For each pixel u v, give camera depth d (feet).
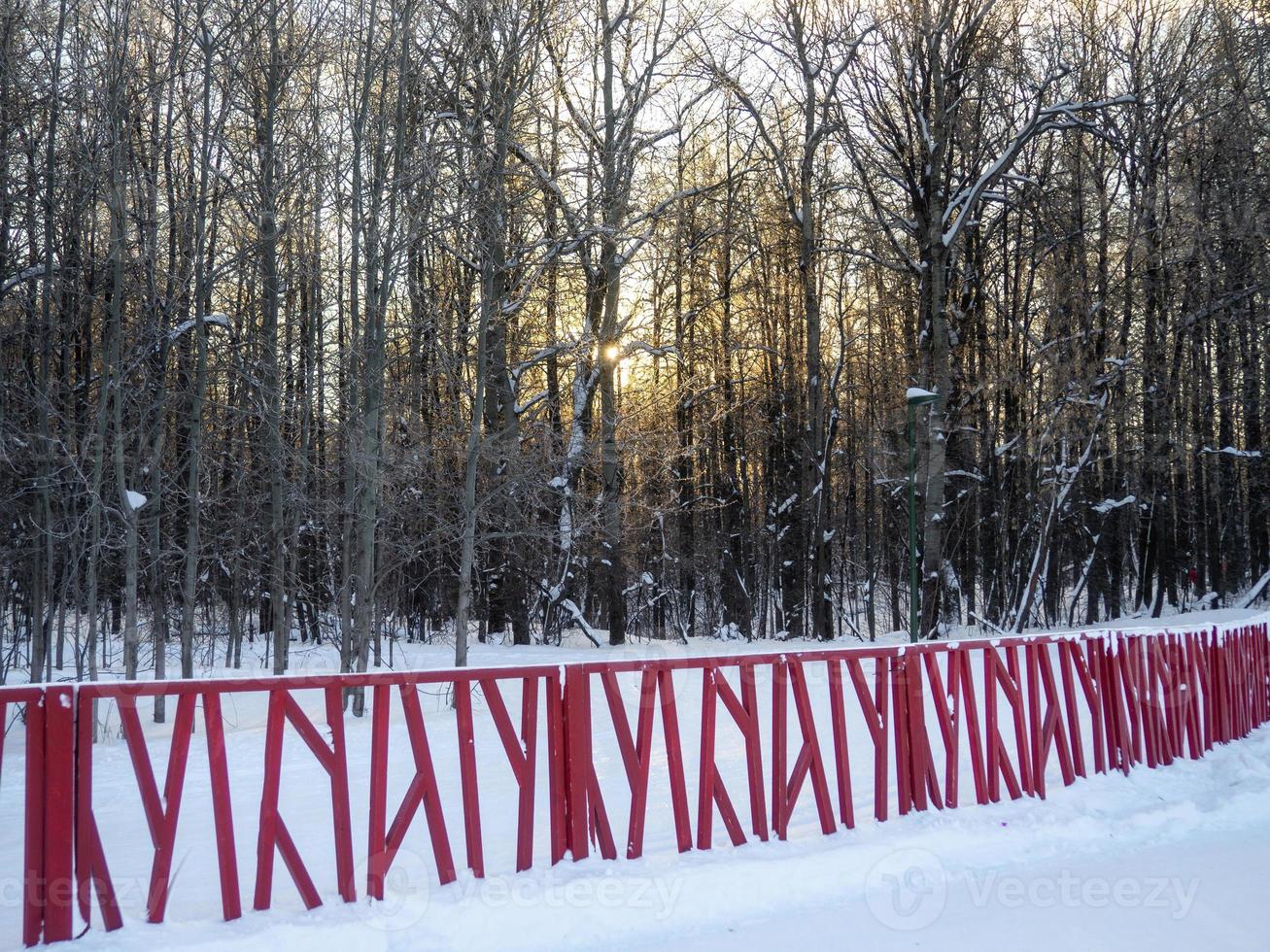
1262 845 23.77
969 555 108.17
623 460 87.86
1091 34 97.66
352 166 51.98
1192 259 95.25
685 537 104.78
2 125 47.96
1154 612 101.24
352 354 53.52
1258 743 36.19
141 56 50.72
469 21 53.01
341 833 17.44
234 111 55.31
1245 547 127.54
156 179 51.24
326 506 56.29
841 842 21.98
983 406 101.71
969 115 92.48
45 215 51.16
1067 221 98.84
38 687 15.52
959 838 22.99
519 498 64.54
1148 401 101.35
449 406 62.23
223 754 16.67
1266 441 115.34
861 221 98.22
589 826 20.16
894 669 24.80
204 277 49.16
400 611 94.07
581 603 102.53
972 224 98.73
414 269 60.18
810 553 101.81
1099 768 29.63
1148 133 95.25
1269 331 107.96
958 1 82.89
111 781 30.50
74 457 47.83
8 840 23.25
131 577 43.47
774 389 103.35
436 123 54.85
